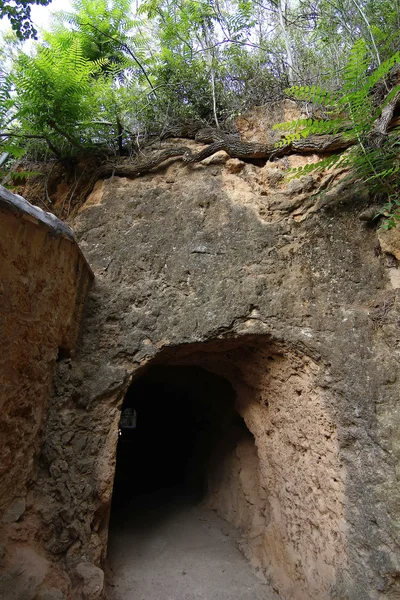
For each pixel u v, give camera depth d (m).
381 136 2.69
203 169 3.35
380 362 2.44
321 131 2.80
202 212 3.19
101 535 2.68
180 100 3.79
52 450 2.58
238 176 3.30
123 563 3.33
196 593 3.01
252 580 3.19
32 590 2.01
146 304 3.00
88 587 2.29
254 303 2.87
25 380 2.21
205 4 3.87
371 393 2.41
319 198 3.02
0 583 1.94
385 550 2.17
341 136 3.03
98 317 2.98
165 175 3.42
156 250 3.13
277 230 3.04
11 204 1.80
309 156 3.25
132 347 2.91
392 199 2.75
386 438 2.29
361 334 2.55
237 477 4.10
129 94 3.68
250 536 3.64
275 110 3.57
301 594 2.74
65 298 2.59
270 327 2.82
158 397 6.17
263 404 3.41
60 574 2.31
